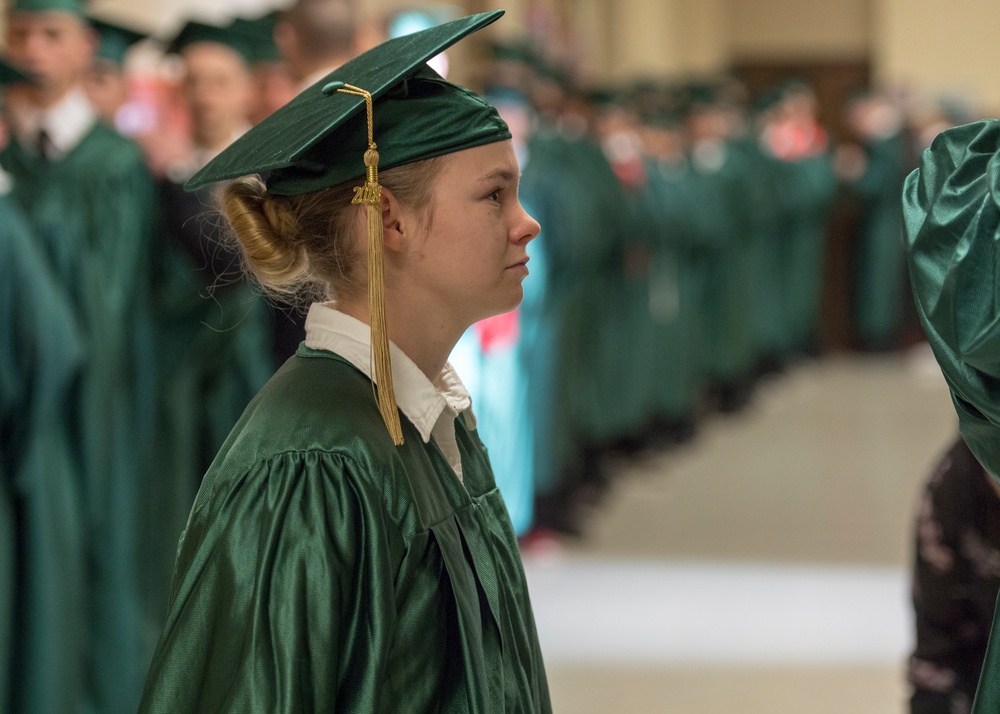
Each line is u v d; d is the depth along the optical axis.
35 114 5.57
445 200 2.10
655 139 12.33
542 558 8.97
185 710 1.92
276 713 1.87
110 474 5.45
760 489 11.14
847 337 19.39
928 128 18.73
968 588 3.03
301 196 2.15
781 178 16.61
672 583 8.42
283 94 6.12
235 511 1.97
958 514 2.99
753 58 23.97
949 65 21.72
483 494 2.30
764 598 8.11
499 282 2.16
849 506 10.49
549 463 9.10
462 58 10.10
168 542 5.64
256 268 2.19
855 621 7.66
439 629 2.01
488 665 2.08
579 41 16.44
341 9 4.95
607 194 10.33
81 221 5.40
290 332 4.70
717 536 9.60
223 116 5.77
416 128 2.08
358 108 2.03
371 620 1.94
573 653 7.15
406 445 2.09
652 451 12.41
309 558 1.93
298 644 1.89
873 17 23.41
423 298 2.16
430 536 2.03
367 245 2.10
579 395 10.21
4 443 4.83
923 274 1.94
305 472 1.97
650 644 7.29
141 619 5.62
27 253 4.81
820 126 23.73
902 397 15.88
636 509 10.44
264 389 2.13
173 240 5.53
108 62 5.92
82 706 5.39
